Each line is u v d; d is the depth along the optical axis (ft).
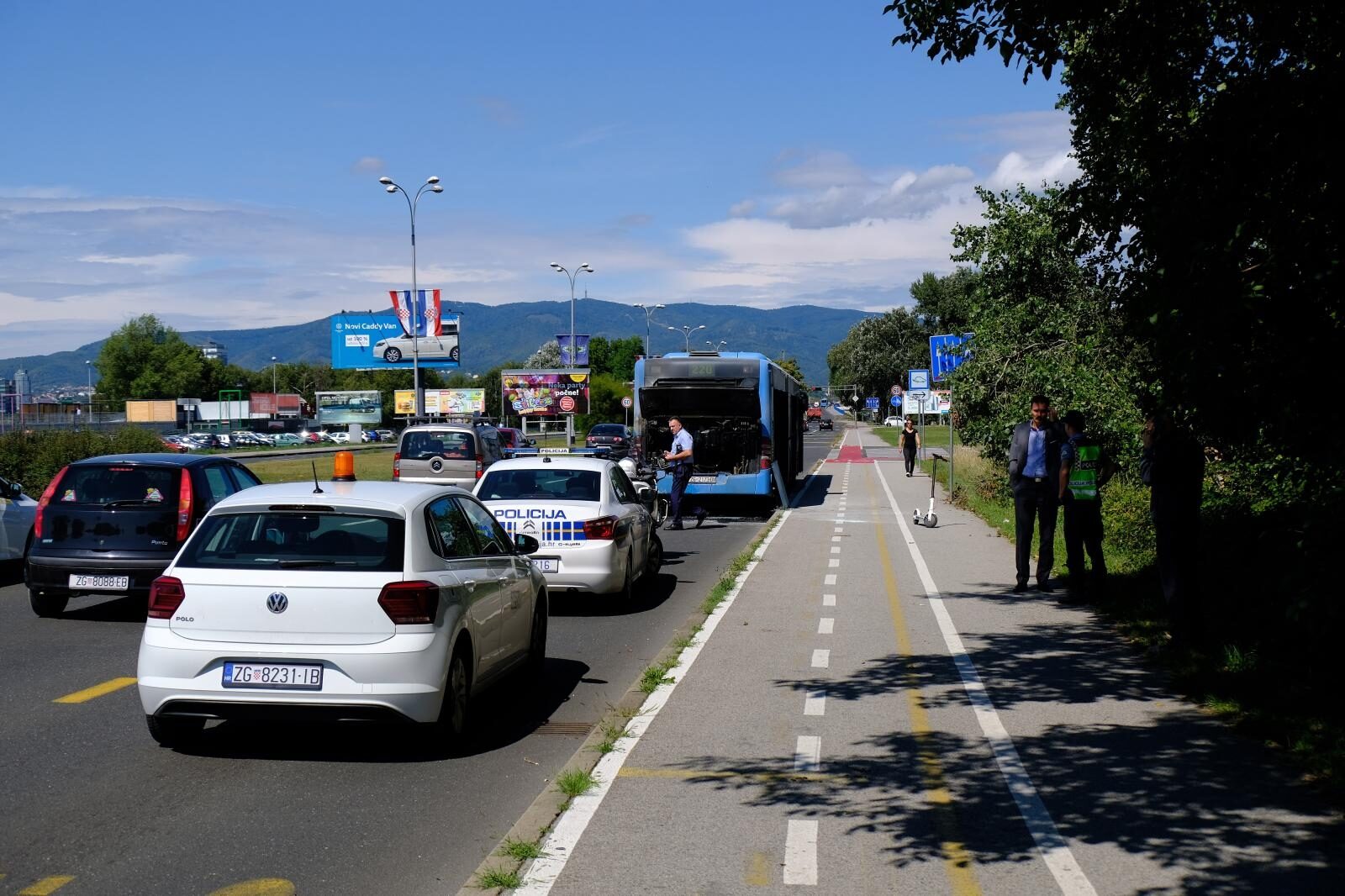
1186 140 27.35
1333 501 24.26
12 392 184.75
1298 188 25.34
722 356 88.22
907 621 39.04
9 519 50.01
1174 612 32.37
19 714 26.94
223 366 604.08
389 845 18.06
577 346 257.34
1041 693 27.91
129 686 30.12
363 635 22.49
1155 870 16.53
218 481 43.24
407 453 80.48
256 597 22.59
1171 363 25.99
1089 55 30.91
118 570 40.11
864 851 17.38
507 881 15.98
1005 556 58.75
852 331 426.51
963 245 80.28
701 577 52.85
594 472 44.04
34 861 17.28
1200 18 28.99
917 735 24.09
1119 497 59.88
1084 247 31.83
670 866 16.76
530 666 30.48
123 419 329.31
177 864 17.15
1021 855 17.16
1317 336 25.58
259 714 22.49
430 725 23.03
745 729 24.76
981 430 79.51
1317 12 25.80
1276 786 20.42
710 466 87.92
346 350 301.84
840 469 158.10
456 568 24.90
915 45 30.58
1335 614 22.71
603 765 22.02
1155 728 24.49
